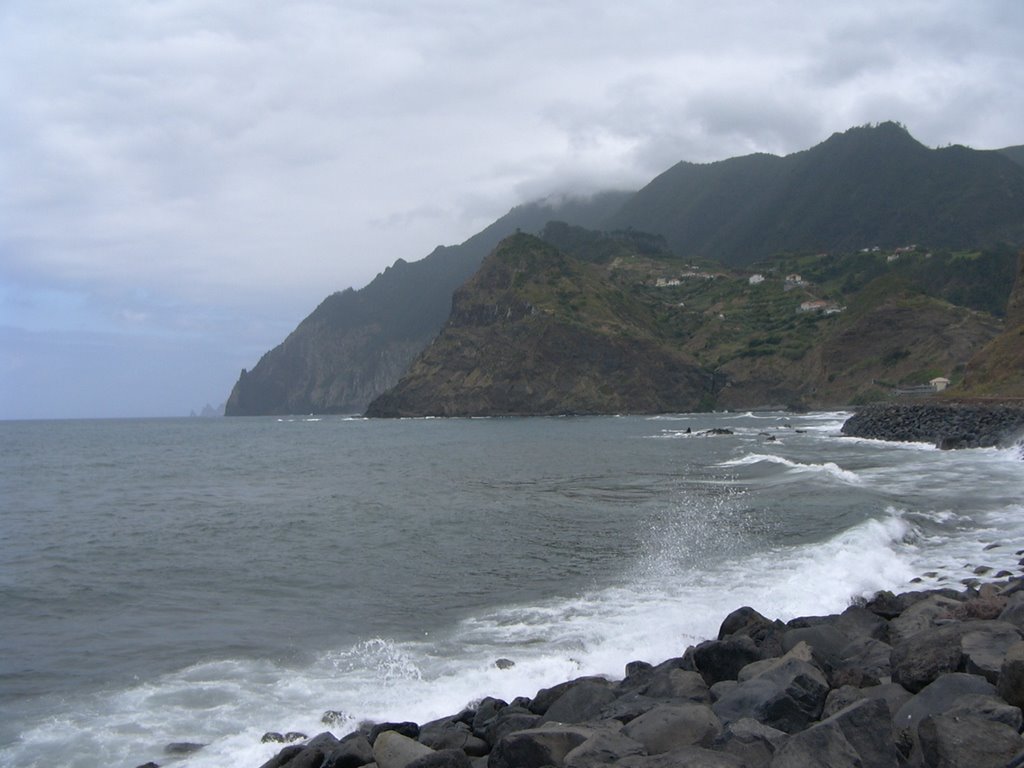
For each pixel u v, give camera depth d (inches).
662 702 356.8
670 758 273.9
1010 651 308.2
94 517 1130.7
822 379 5703.7
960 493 1000.2
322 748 334.0
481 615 549.3
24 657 484.1
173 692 422.3
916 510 869.2
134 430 5836.6
